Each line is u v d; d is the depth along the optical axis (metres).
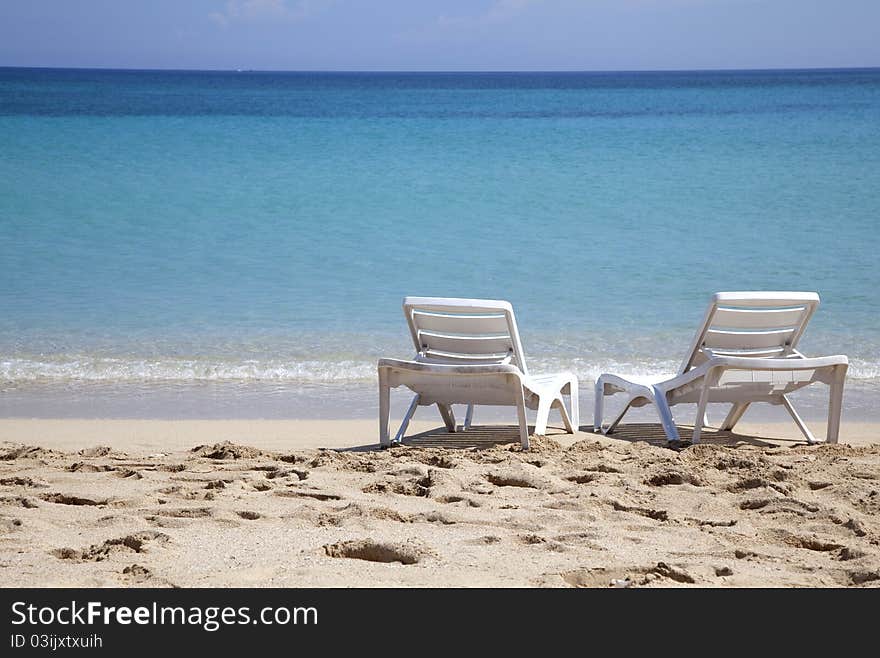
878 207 18.80
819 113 50.62
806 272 13.53
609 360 9.84
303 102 75.44
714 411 8.42
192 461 5.98
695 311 11.68
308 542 4.22
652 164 25.81
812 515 4.63
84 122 42.94
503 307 6.92
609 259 14.54
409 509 4.84
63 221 17.59
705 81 154.62
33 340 10.45
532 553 4.08
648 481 5.47
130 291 12.69
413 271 13.86
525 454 6.16
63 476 5.55
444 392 6.63
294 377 9.40
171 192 20.77
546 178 23.08
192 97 83.38
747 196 20.31
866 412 8.22
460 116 52.97
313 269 14.00
